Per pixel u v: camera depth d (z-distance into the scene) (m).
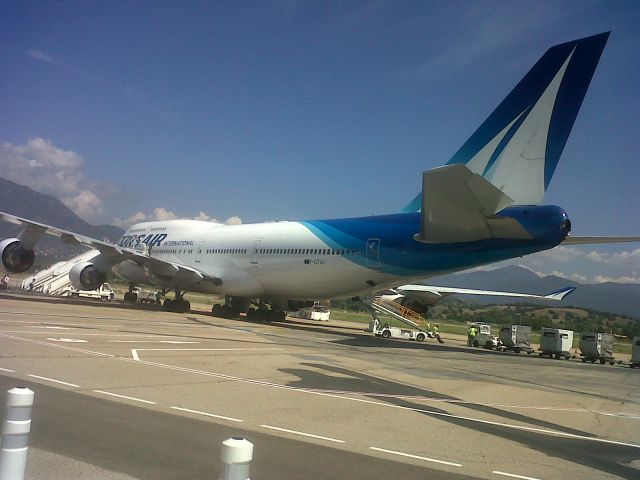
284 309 35.47
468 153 22.62
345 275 26.83
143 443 6.44
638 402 13.56
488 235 21.55
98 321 22.52
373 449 7.08
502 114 21.83
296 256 28.72
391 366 16.52
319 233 28.03
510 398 12.35
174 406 8.52
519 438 8.39
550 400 12.60
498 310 140.38
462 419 9.48
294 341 21.92
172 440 6.64
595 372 21.80
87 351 13.65
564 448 8.00
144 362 12.74
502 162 21.64
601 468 7.09
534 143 21.03
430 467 6.50
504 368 19.41
